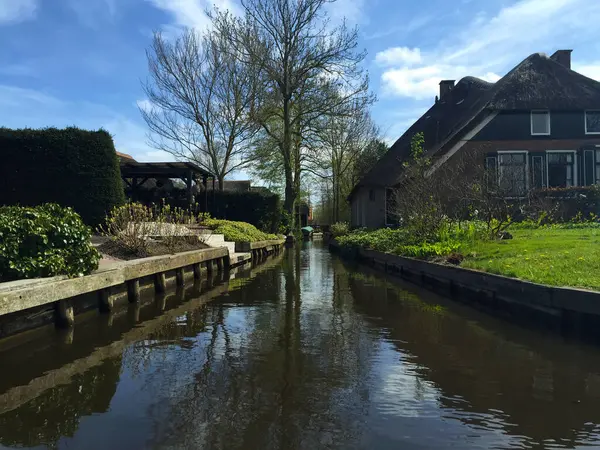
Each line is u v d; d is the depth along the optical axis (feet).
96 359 14.15
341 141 108.37
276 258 58.34
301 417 9.96
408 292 27.53
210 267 37.11
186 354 14.66
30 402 10.84
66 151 33.06
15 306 14.43
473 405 10.58
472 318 19.75
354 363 13.66
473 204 39.29
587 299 15.61
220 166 99.40
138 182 68.18
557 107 66.95
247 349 15.21
